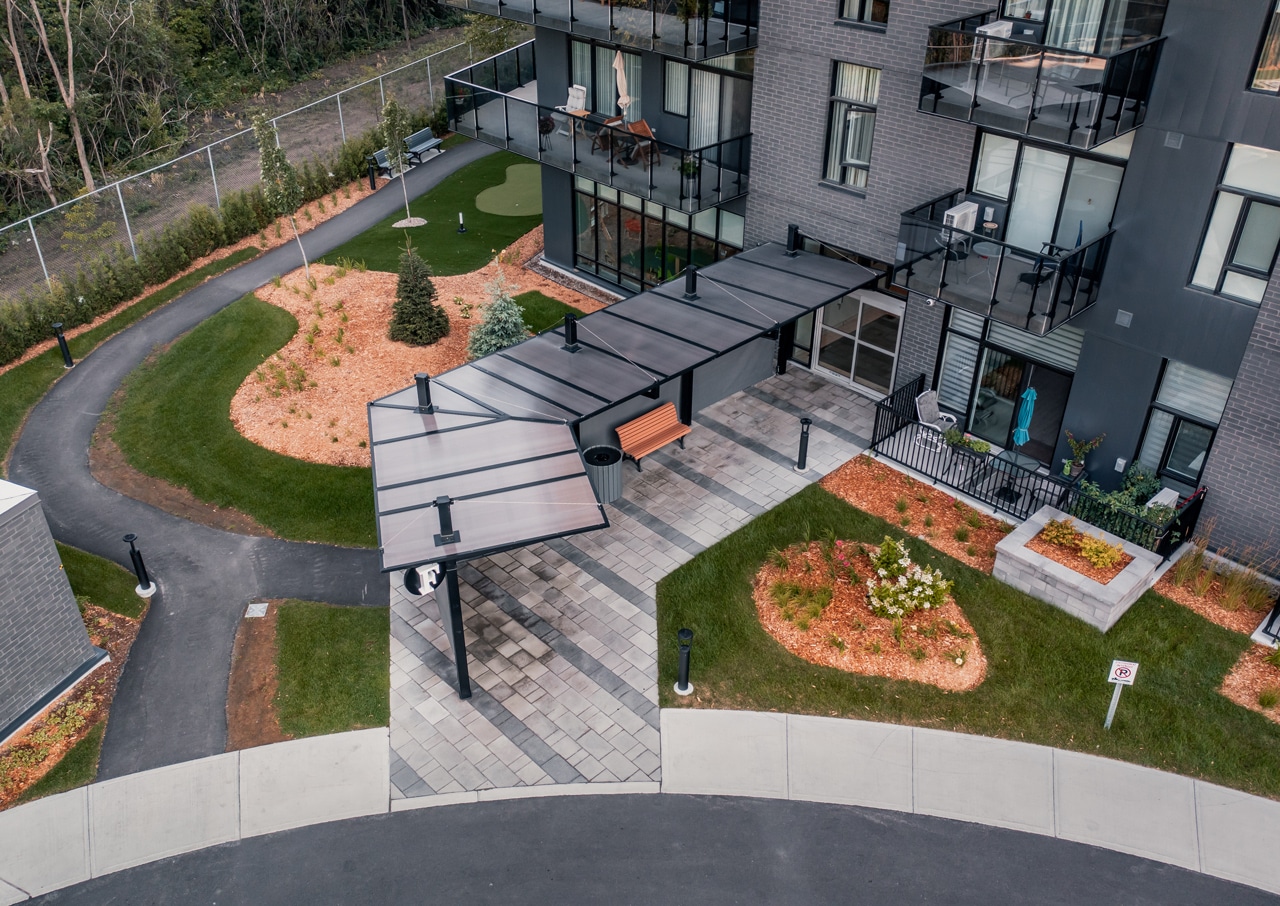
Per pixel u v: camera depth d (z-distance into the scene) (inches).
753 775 480.7
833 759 487.8
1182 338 560.4
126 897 432.1
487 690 523.2
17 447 720.3
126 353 832.3
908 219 607.2
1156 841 451.8
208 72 1692.9
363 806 467.5
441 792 472.4
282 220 1071.0
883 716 507.5
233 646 553.3
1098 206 575.8
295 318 870.4
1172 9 498.0
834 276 709.9
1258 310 524.1
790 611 560.1
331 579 599.5
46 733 499.5
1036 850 448.5
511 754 490.0
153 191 1026.1
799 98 695.7
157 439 723.4
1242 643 541.3
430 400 580.1
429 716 509.4
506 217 1080.8
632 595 581.0
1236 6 478.3
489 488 510.9
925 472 667.4
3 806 468.4
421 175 1199.6
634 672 533.0
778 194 746.8
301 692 523.8
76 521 645.3
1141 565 560.7
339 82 1758.1
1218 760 482.3
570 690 522.9
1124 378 596.4
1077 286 570.6
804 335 786.8
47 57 1376.7
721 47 687.1
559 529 481.1
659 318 669.3
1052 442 663.1
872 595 559.5
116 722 508.1
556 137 816.9
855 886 433.1
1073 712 506.3
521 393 593.6
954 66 552.4
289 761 487.8
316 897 429.7
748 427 725.9
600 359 626.2
